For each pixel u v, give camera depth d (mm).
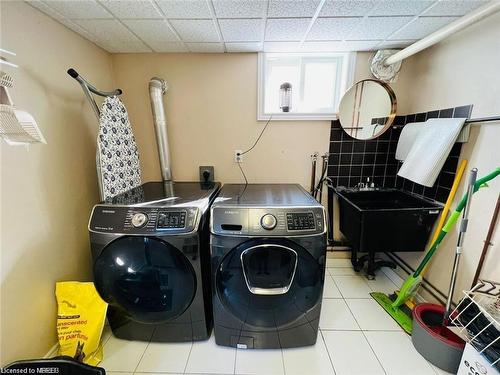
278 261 1343
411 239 1812
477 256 1433
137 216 1340
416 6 1351
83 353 1325
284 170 2287
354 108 2119
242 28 1601
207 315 1506
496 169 1212
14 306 1193
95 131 1830
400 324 1650
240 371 1355
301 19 1490
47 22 1384
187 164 2266
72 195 1593
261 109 2131
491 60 1357
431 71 1832
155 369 1366
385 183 2293
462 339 1303
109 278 1375
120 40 1769
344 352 1465
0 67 1127
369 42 1857
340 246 2453
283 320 1414
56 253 1452
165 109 2148
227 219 1331
